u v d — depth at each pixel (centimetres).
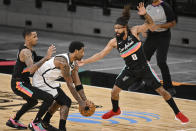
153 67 2758
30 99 1353
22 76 1341
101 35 3866
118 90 1451
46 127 1333
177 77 2462
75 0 3988
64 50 3256
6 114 1583
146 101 1895
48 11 4147
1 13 4419
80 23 3972
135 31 1413
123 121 1565
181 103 1878
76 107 1741
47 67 1290
